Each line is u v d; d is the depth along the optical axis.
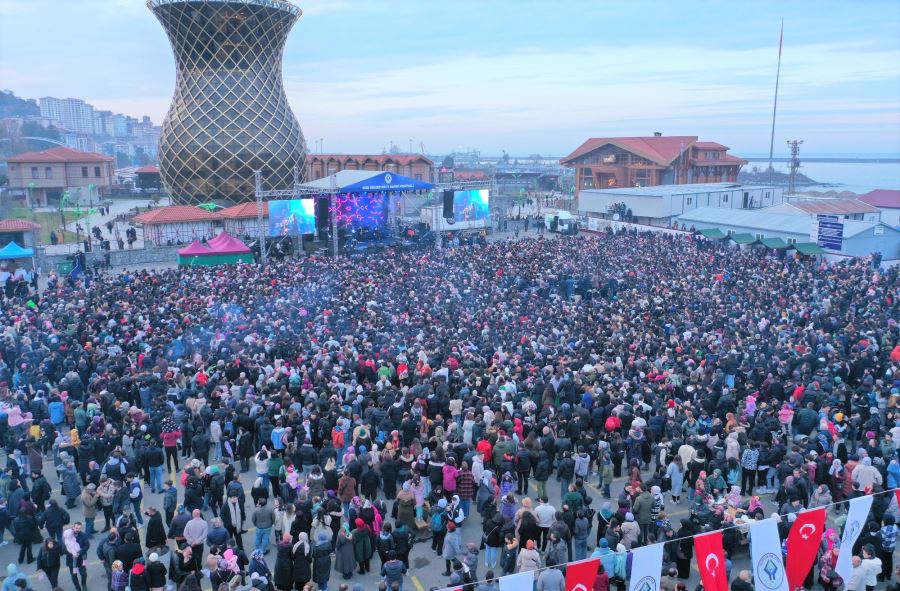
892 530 14.93
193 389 22.73
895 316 33.00
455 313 32.72
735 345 27.12
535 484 19.89
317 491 16.80
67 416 21.97
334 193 57.34
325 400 21.00
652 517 15.60
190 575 12.79
